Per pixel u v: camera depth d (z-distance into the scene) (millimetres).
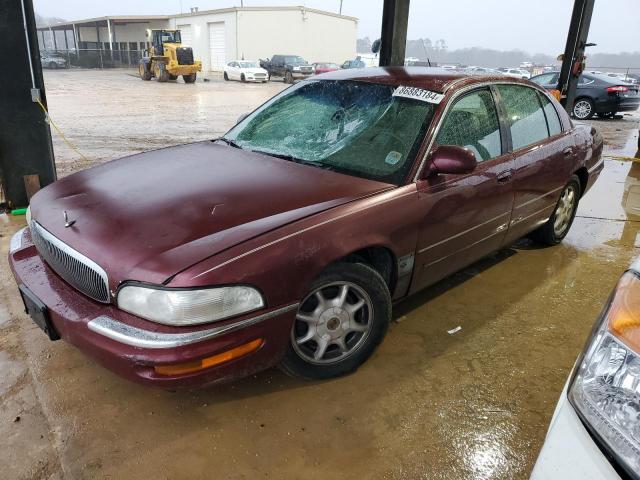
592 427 1220
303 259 2232
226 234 2170
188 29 45062
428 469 2166
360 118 3119
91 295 2217
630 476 1117
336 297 2541
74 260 2248
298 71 29922
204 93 21750
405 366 2838
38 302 2312
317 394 2588
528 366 2893
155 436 2289
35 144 4977
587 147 4438
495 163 3277
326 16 41250
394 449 2264
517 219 3654
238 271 2053
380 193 2617
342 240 2373
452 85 3115
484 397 2619
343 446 2268
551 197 4047
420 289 3066
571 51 10172
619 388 1206
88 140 9930
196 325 1994
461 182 2986
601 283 3984
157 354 1963
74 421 2357
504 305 3576
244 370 2199
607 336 1281
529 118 3773
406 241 2701
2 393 2516
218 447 2238
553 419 1364
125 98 18766
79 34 62531
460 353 2986
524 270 4172
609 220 5582
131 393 2551
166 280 1978
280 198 2473
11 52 4652
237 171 2789
